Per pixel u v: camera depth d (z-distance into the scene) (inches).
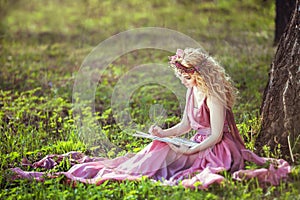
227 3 495.5
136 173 212.2
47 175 214.8
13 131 274.7
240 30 453.1
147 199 191.6
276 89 228.5
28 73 389.4
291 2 353.1
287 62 226.2
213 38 435.8
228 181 193.5
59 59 429.7
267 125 229.3
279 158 219.6
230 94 213.8
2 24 536.1
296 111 219.1
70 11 579.2
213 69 211.0
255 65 374.9
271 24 455.2
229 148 208.1
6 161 234.7
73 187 208.5
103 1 570.3
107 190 196.4
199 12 507.2
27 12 578.2
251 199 186.5
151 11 529.0
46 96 339.6
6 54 440.1
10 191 207.8
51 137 272.1
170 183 199.8
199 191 192.5
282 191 193.3
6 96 343.6
